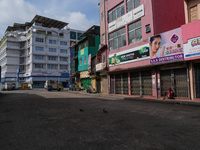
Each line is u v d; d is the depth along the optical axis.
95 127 4.50
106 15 19.39
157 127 4.40
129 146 3.12
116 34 17.77
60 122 5.13
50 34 59.03
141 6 14.20
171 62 11.06
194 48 9.72
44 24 63.16
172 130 4.11
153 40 12.56
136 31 14.93
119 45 17.27
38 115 6.31
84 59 29.05
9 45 59.25
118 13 17.53
